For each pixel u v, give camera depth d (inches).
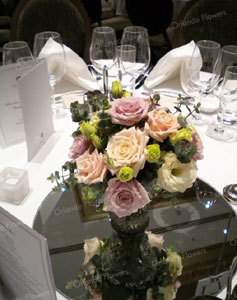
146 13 124.0
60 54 50.6
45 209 37.9
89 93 51.0
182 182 27.5
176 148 27.1
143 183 27.3
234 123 51.0
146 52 54.0
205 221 37.3
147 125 27.2
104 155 26.6
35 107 42.3
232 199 39.3
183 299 29.8
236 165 43.8
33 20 80.4
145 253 33.2
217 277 31.6
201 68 51.6
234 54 50.3
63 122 51.1
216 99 55.2
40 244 23.8
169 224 37.0
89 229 36.3
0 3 130.3
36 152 44.8
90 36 83.0
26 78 39.1
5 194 37.8
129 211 26.0
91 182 26.1
